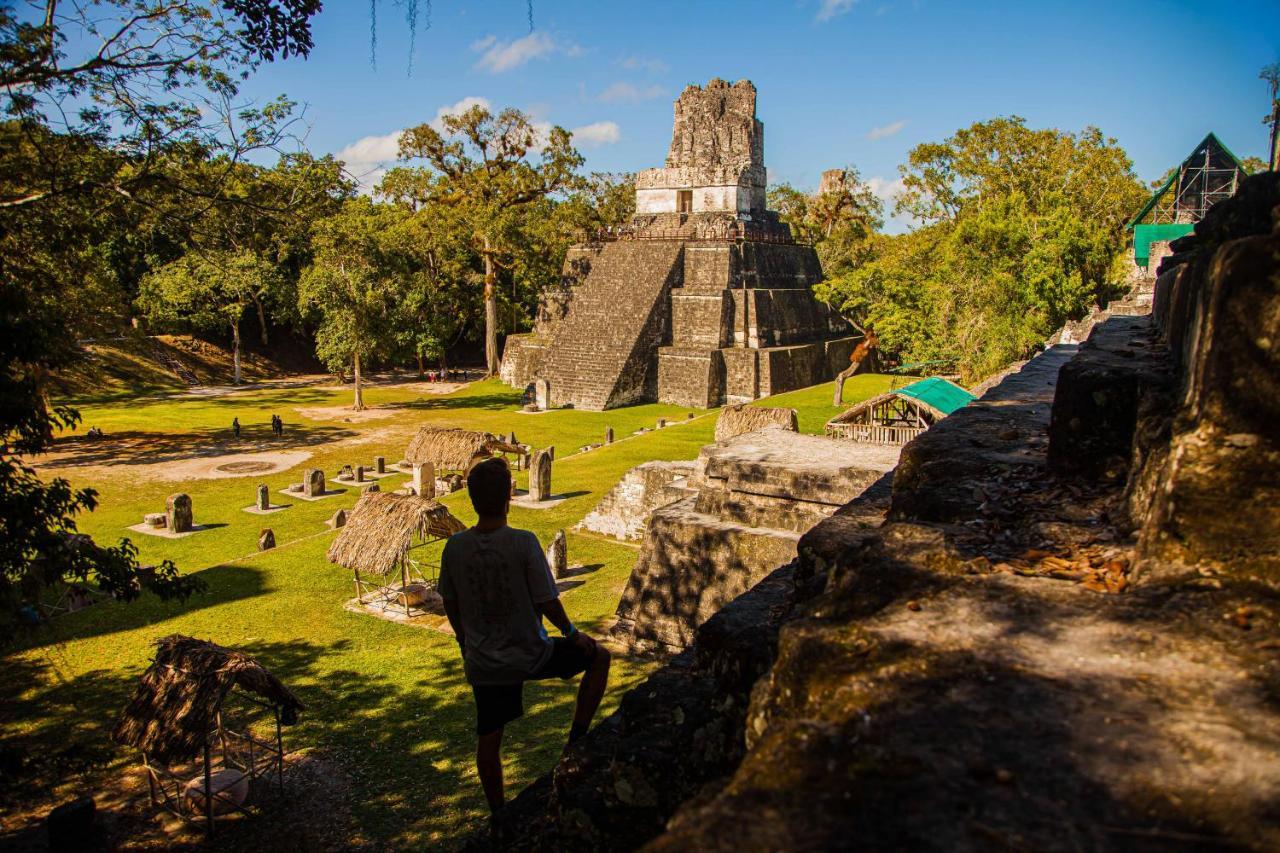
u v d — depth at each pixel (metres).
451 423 44.28
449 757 11.99
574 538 22.31
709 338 50.19
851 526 5.22
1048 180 53.72
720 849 1.66
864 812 1.74
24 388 8.16
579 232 65.12
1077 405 4.72
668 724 4.15
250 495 29.78
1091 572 3.20
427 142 60.03
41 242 11.85
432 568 20.81
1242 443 2.73
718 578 13.11
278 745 11.52
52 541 8.62
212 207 13.30
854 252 62.44
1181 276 4.94
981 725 2.03
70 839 9.69
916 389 26.56
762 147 57.44
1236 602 2.55
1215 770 1.82
